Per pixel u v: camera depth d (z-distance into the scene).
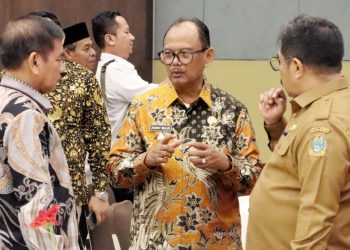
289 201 4.36
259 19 11.42
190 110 5.48
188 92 5.52
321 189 4.14
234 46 11.70
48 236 4.37
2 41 4.64
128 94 8.82
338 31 4.46
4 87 4.61
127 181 5.44
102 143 6.87
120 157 5.52
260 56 11.42
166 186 5.39
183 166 5.39
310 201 4.16
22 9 11.44
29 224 4.33
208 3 11.93
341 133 4.18
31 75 4.63
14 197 4.43
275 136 5.14
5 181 4.43
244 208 6.47
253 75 11.52
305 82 4.43
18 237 4.39
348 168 4.20
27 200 4.37
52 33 4.67
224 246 5.48
